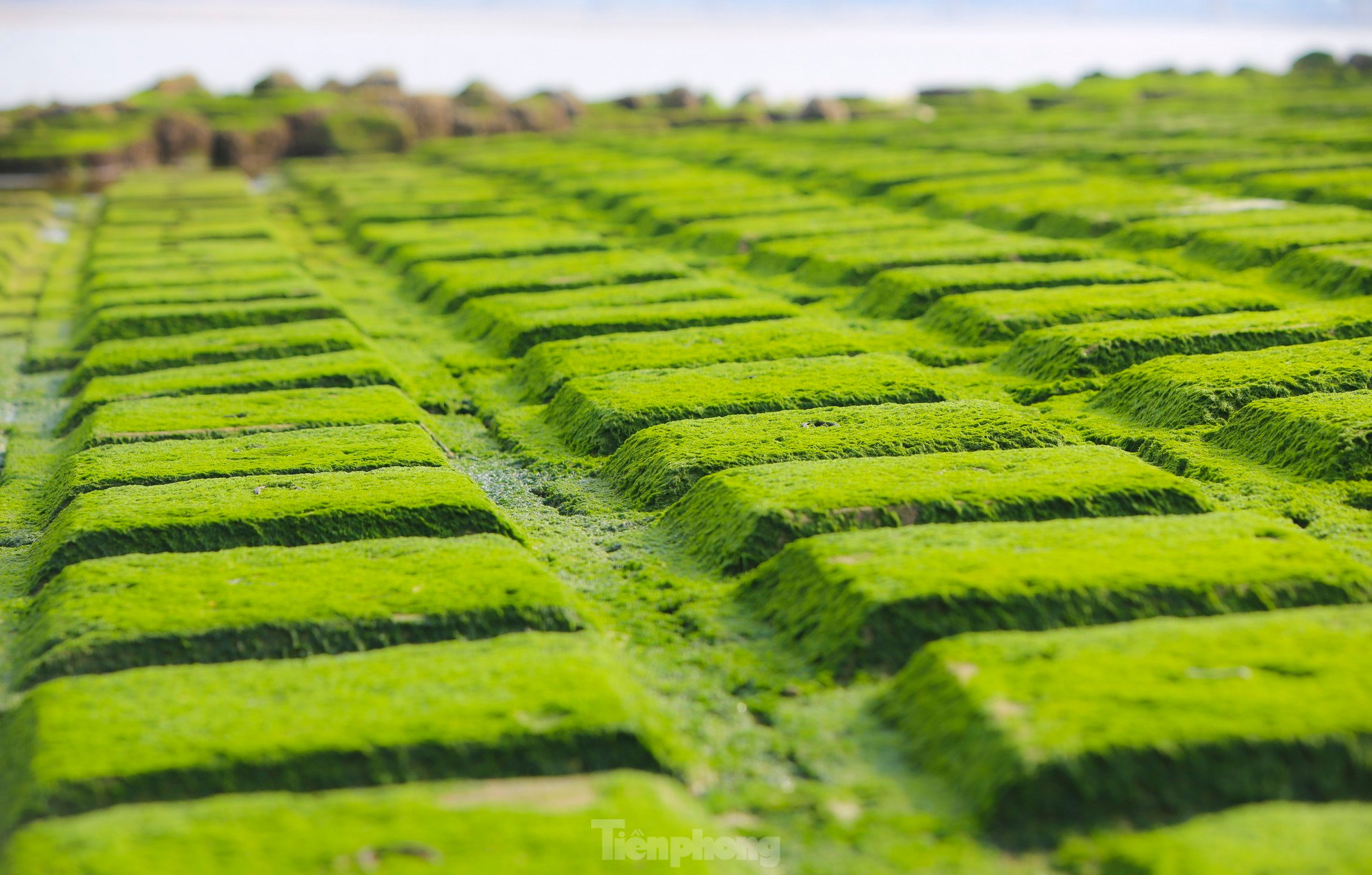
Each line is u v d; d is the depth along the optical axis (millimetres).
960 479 11352
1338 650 7871
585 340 18141
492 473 14086
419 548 10508
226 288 23297
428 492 11781
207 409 15219
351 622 9172
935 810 7105
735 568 10500
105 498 11828
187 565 10180
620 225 32594
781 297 22500
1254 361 14898
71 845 6379
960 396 15297
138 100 63312
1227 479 12242
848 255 23797
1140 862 6355
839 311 21359
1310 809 6699
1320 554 9523
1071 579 9062
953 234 26031
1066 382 15867
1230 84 68062
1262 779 6883
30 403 17812
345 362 17594
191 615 9219
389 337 20750
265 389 16672
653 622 9875
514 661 8453
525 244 27109
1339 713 7145
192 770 7148
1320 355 15016
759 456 12562
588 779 7191
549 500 13039
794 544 10086
